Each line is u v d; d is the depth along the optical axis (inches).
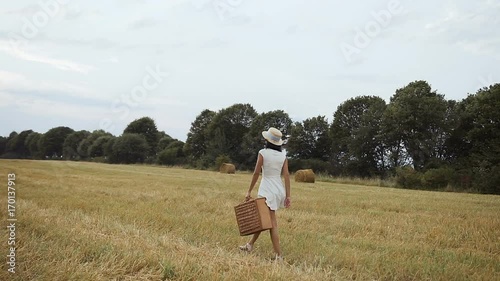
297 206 562.9
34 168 1337.4
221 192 714.2
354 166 2395.4
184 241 298.4
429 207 639.8
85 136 3152.1
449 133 2057.1
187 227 352.5
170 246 272.5
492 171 1588.3
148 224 352.5
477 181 1590.8
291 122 2901.1
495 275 249.3
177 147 3282.5
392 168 2252.7
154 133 3427.7
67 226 307.3
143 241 275.7
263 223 279.0
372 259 269.4
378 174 2298.2
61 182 775.7
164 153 2994.6
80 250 239.3
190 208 480.4
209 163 2709.2
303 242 316.8
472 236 378.6
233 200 601.9
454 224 447.8
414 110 2094.0
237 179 1261.1
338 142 2546.8
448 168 1716.3
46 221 313.4
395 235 374.9
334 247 302.7
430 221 469.7
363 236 367.6
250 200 288.2
